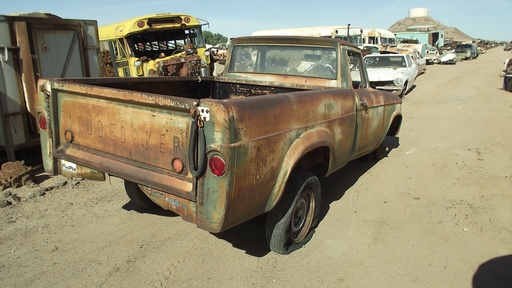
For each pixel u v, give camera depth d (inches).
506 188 210.4
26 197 198.7
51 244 154.1
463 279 133.7
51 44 268.2
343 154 173.2
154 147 121.3
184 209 118.3
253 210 122.0
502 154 274.1
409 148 295.6
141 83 179.8
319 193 158.2
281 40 199.3
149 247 153.2
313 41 190.1
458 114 426.6
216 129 105.3
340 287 129.7
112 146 132.7
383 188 214.7
